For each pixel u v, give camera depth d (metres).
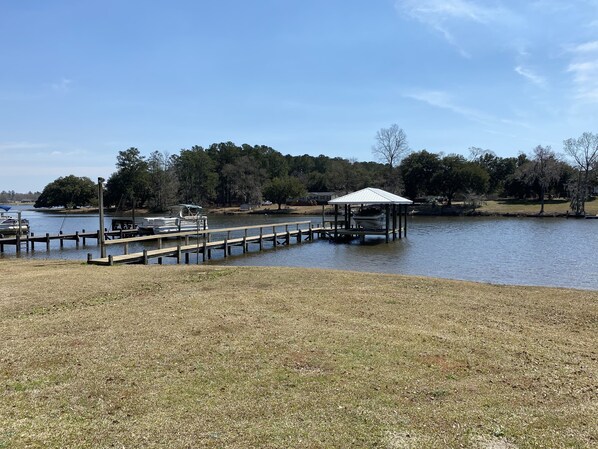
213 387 5.57
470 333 8.16
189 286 12.27
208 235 26.66
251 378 5.87
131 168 86.19
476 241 32.12
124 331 7.91
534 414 4.94
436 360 6.68
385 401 5.23
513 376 6.11
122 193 86.25
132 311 9.34
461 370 6.30
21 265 17.02
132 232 36.34
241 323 8.49
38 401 5.14
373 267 20.84
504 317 9.41
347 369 6.23
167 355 6.71
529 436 4.43
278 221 62.19
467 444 4.26
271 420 4.71
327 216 73.50
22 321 8.56
